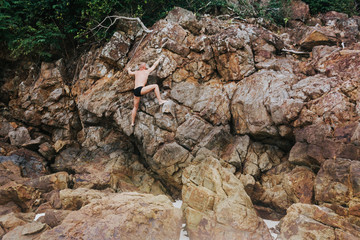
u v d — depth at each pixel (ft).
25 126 27.71
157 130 22.07
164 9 29.27
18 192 19.48
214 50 22.81
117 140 26.18
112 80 24.11
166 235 14.87
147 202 16.26
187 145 21.43
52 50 30.01
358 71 18.17
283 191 18.28
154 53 22.99
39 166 24.13
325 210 14.12
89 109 23.66
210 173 17.97
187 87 22.80
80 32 29.40
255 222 15.24
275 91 19.81
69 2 27.45
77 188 20.98
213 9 31.73
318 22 31.19
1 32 27.78
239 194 16.47
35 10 28.09
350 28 28.37
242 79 22.20
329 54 20.84
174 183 22.63
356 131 15.35
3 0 26.58
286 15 31.65
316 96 18.21
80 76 26.53
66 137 26.89
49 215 16.89
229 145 21.29
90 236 13.96
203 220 15.67
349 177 14.21
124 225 14.25
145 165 25.36
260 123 19.60
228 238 14.75
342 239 12.76
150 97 22.58
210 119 22.09
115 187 22.17
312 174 17.15
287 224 14.66
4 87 29.73
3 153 24.38
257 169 19.80
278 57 24.04
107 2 26.45
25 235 14.70
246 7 31.17
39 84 27.50
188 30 24.68
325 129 16.62
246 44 22.49
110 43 24.59
